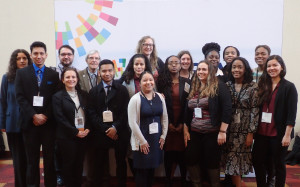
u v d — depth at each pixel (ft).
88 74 9.42
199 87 7.82
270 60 7.38
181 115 8.46
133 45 12.31
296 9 12.57
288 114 7.18
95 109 7.88
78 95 8.00
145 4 12.10
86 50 12.31
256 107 7.53
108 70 7.83
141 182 7.47
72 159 7.64
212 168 7.59
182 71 9.29
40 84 7.79
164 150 8.62
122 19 12.18
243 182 9.87
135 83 8.54
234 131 7.79
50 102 7.90
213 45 9.96
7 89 8.32
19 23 13.19
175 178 10.14
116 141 7.88
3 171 11.32
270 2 11.82
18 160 8.34
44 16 13.14
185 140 8.06
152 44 9.42
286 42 12.80
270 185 8.68
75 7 12.07
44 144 7.91
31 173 7.87
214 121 7.41
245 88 7.62
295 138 12.43
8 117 8.20
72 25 12.17
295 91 7.20
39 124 7.67
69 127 7.46
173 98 8.50
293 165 12.00
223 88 7.47
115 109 7.86
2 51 13.30
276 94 7.33
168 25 12.18
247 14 11.95
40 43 7.81
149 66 8.53
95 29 12.22
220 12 12.00
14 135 8.30
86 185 9.51
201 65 7.59
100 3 12.08
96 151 8.01
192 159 7.82
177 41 12.25
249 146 7.82
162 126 7.73
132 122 7.18
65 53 9.43
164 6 12.09
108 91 7.88
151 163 7.34
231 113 7.47
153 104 7.43
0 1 13.08
